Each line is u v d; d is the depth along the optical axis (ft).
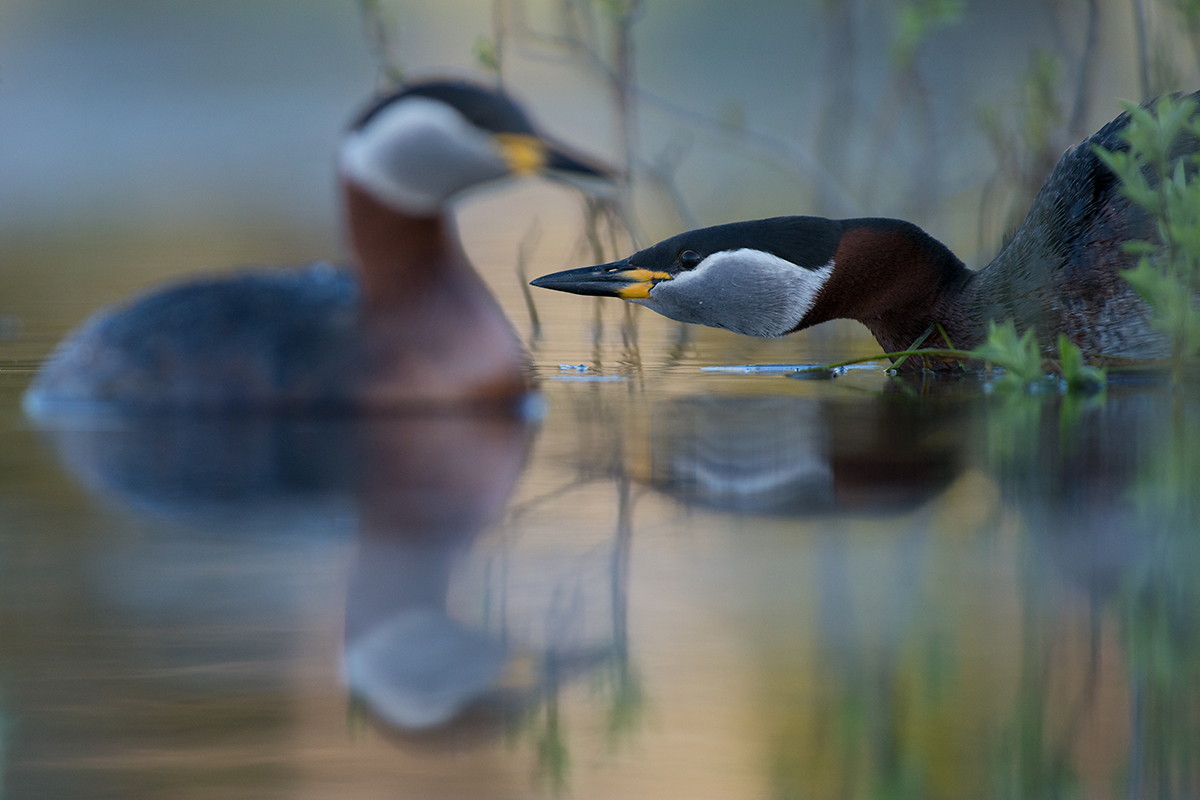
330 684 20.75
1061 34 68.59
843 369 46.03
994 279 46.29
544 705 20.38
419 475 30.60
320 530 26.84
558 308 57.57
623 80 58.08
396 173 33.60
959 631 22.50
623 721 19.89
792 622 22.90
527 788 18.37
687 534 27.35
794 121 101.04
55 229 79.36
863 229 46.52
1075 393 40.32
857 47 78.95
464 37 136.05
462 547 26.25
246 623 22.45
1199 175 40.45
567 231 78.02
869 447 33.55
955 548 26.32
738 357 48.06
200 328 34.81
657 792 18.38
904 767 19.01
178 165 112.57
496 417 34.76
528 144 33.55
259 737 19.22
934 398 40.01
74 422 34.68
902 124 82.43
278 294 35.40
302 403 34.35
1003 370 45.24
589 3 63.77
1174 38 63.21
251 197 94.07
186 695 20.34
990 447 33.30
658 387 41.93
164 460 31.24
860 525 27.94
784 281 46.42
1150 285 39.78
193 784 18.15
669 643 21.95
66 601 23.25
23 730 19.42
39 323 50.47
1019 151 68.74
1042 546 26.43
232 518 27.48
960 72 88.02
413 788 18.28
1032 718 19.84
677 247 47.11
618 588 24.31
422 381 34.22
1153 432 34.71
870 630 22.56
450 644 21.93
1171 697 20.59
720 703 20.38
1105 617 23.04
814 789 18.66
